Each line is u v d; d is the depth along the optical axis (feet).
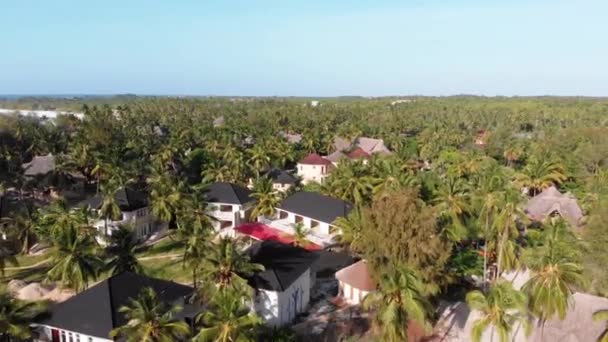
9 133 439.22
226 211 261.03
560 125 629.51
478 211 208.13
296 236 212.64
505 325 111.96
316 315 164.04
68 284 164.14
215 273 139.95
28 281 198.59
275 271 156.04
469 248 218.79
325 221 227.61
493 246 189.06
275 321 150.30
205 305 138.41
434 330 152.15
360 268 174.19
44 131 458.50
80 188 350.02
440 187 224.74
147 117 631.56
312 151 471.21
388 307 121.08
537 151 418.92
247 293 135.44
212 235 222.28
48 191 337.31
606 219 140.97
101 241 229.86
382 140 504.43
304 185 354.74
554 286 123.75
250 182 347.36
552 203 263.08
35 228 222.89
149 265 216.54
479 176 281.74
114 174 298.15
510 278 184.85
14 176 326.24
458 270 188.85
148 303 117.60
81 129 452.35
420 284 128.67
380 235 150.92
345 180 265.34
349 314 163.02
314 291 183.11
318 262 196.34
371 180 264.11
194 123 597.52
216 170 336.90
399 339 121.08
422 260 146.72
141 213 259.60
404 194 158.30
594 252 139.54
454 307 169.07
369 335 147.13
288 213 244.63
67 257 155.43
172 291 145.28
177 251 233.96
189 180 379.55
